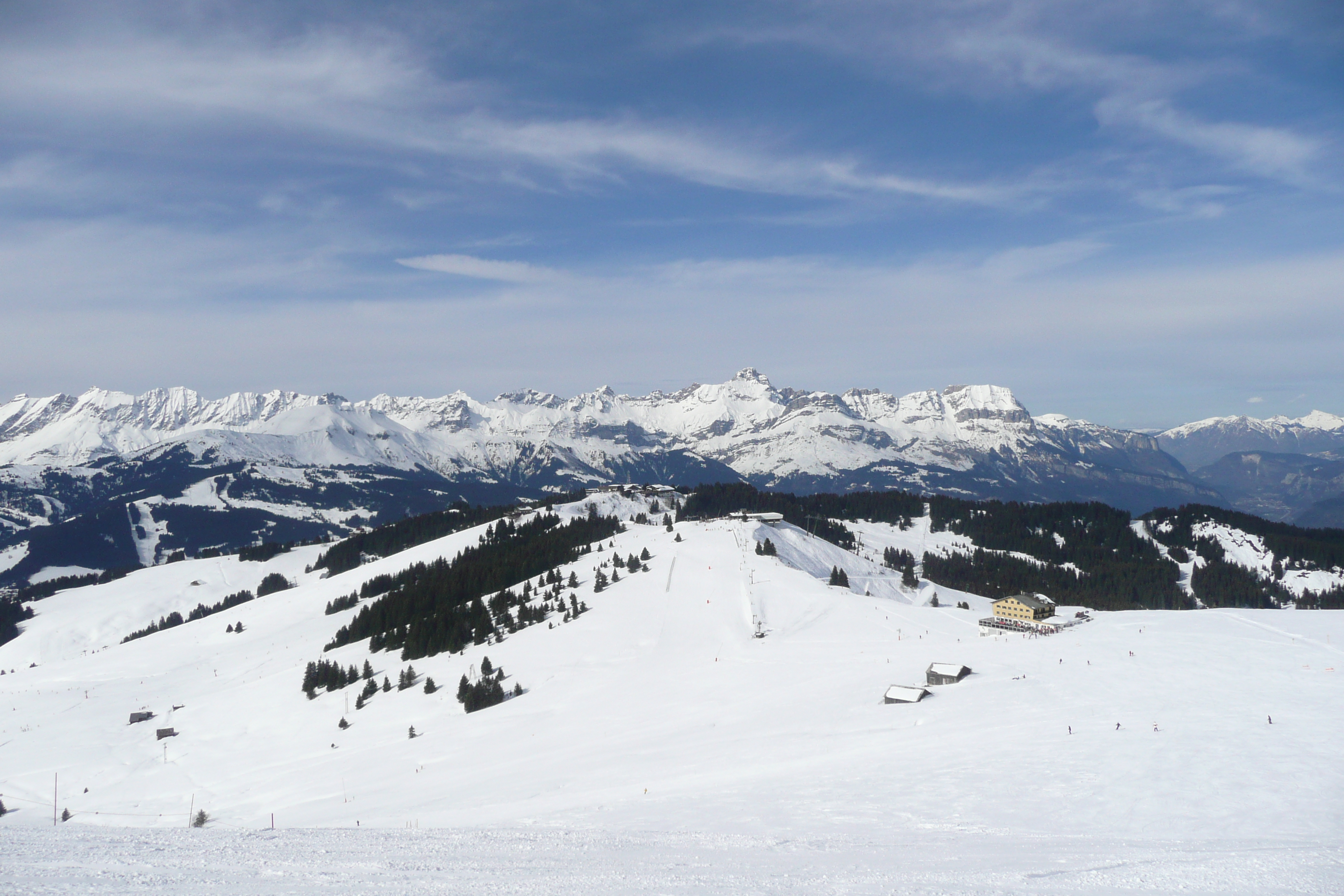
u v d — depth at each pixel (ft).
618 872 115.55
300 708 480.64
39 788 388.98
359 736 421.59
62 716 516.73
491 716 411.75
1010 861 129.08
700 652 483.51
